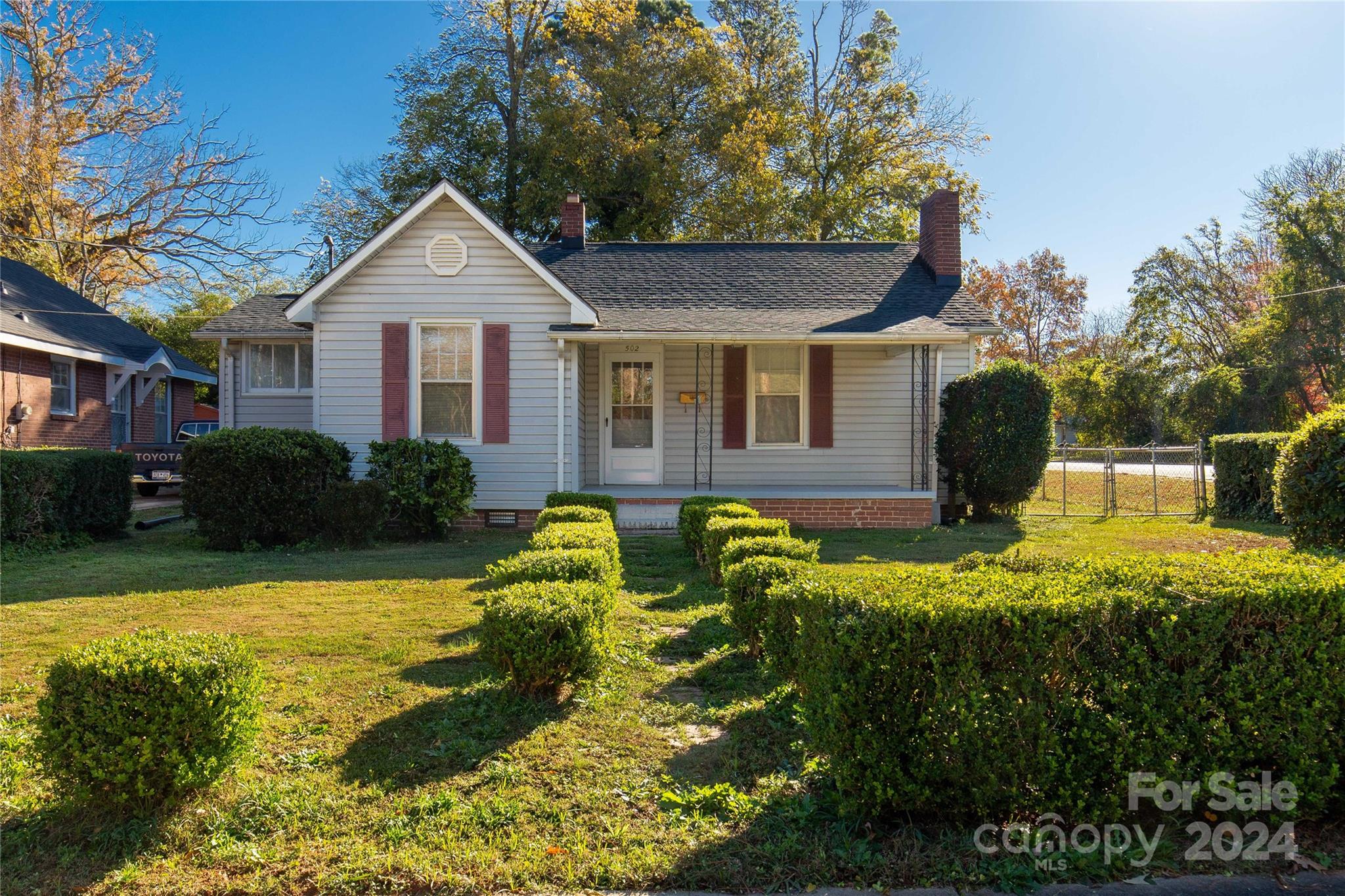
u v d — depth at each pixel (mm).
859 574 4184
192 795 3422
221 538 10266
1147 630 3213
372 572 8570
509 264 12180
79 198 26859
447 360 12250
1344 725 3240
